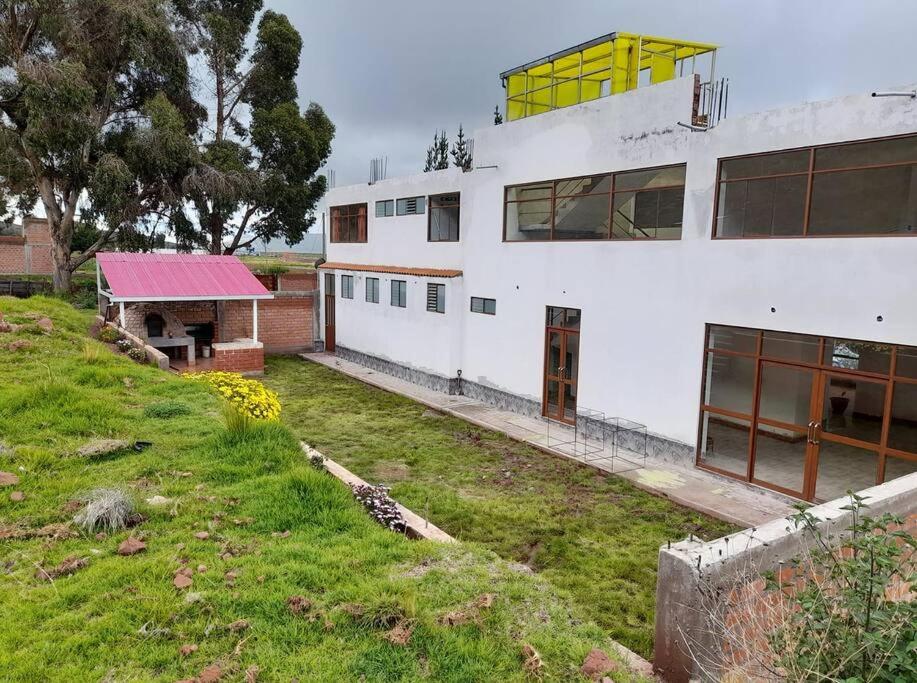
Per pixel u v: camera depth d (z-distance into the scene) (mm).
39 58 22016
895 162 7746
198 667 3490
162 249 27422
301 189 28422
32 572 4297
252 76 28188
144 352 12664
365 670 3553
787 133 8680
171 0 25766
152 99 24391
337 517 5551
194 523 5234
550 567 7000
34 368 9320
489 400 15289
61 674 3297
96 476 6016
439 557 5000
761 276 9117
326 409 14711
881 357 7949
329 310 23500
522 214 14102
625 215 11484
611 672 3738
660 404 10828
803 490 8875
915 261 7457
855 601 2961
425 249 17766
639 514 8641
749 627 3537
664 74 12305
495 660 3773
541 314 13453
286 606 4074
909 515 4984
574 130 12336
